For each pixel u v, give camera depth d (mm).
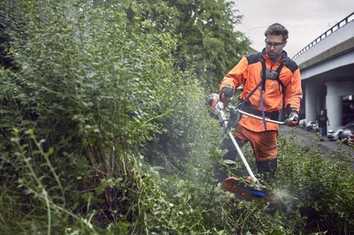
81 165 3592
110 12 4785
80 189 3662
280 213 5297
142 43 5164
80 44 3959
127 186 3805
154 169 4172
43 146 3648
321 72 38906
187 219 3875
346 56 31766
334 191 5820
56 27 3982
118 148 3781
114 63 3777
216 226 4363
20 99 3709
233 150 5844
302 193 5820
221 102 5949
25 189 3449
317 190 5844
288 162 6438
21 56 3939
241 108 6090
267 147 6023
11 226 3375
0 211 3465
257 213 4758
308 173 5918
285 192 5523
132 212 3750
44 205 3318
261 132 5945
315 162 6352
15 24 4926
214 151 5016
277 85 6000
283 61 6000
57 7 4344
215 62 19234
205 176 4703
